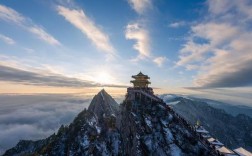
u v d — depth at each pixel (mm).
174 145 66250
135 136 75812
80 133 114062
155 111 78875
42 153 121375
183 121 75812
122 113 97625
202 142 66875
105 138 101812
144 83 95688
